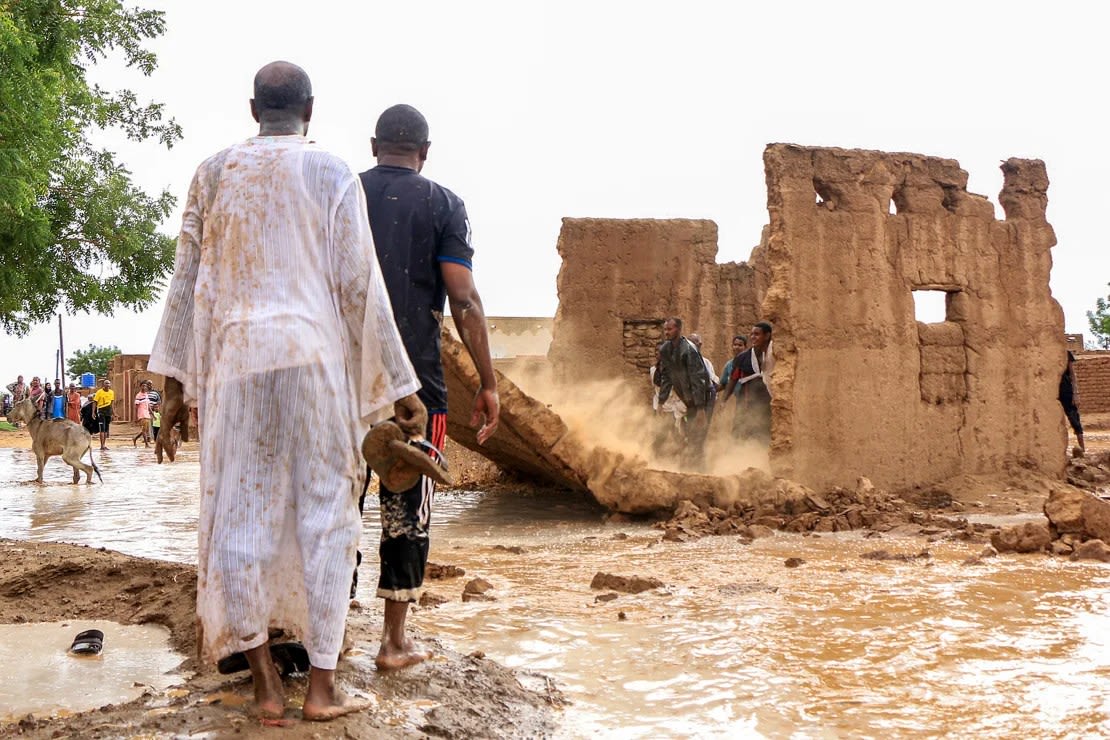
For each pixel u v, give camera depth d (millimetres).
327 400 3383
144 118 19188
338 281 3473
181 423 3803
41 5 15102
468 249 4426
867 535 9234
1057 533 8445
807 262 11414
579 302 17641
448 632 5309
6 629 5082
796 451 11164
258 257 3408
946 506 11609
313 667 3367
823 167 11664
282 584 3420
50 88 14367
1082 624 5516
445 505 12375
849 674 4543
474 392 9945
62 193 17391
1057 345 13547
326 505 3381
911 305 12133
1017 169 13430
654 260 17844
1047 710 4039
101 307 17984
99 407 31500
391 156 4562
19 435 41250
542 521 10656
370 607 5988
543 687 4262
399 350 3549
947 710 4043
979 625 5496
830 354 11461
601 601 6156
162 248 18250
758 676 4500
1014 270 13203
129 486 16516
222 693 3652
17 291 16188
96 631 4699
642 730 3781
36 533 10070
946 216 12578
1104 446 21188
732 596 6328
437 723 3549
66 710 3750
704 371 13164
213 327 3416
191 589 5469
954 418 12461
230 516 3318
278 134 3637
